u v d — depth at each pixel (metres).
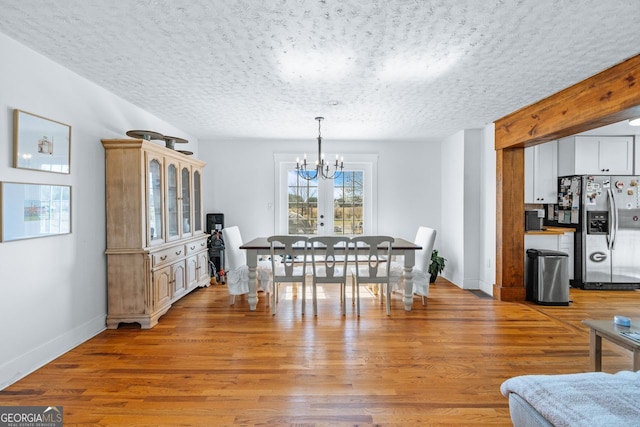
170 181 3.71
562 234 4.70
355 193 5.50
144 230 3.13
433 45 2.22
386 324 3.29
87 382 2.20
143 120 3.74
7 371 2.15
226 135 5.04
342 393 2.08
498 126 4.14
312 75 2.74
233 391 2.11
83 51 2.33
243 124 4.36
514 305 3.93
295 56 2.39
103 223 3.09
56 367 2.40
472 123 4.30
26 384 2.17
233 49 2.28
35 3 1.76
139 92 3.17
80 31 2.06
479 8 1.79
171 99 3.37
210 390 2.12
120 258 3.12
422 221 5.44
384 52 2.31
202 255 4.53
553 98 3.18
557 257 3.93
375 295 4.40
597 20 1.89
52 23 1.96
